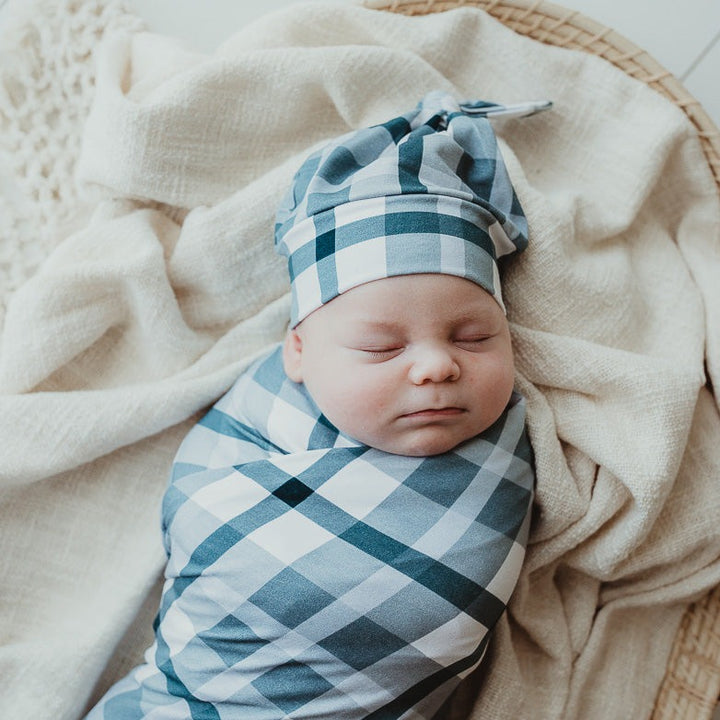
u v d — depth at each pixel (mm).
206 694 680
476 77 910
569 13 893
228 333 888
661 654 877
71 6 926
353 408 658
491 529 688
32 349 830
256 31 893
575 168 911
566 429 788
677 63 1021
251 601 663
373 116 866
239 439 783
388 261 646
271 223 854
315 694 656
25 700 766
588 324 811
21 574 835
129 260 834
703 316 868
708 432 849
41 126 925
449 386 645
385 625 649
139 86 880
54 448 805
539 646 854
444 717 820
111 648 810
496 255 748
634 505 775
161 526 792
